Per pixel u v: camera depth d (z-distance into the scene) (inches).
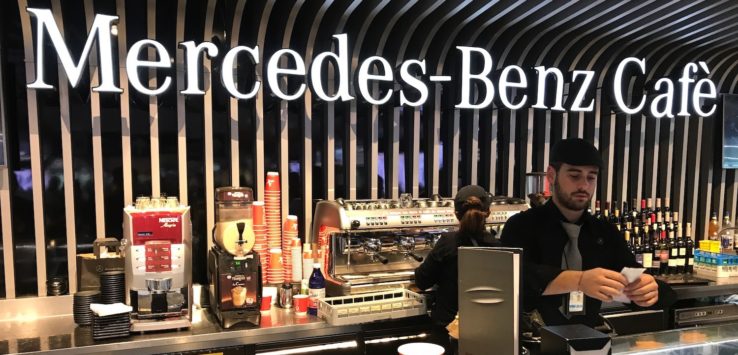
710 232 197.0
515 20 162.4
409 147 170.9
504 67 176.2
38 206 131.3
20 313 128.2
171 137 145.2
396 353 129.0
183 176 144.0
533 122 190.9
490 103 163.8
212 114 148.5
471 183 179.5
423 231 146.5
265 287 137.9
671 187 213.0
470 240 119.7
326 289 139.6
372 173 164.4
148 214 114.6
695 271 177.8
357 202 142.3
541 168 189.9
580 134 192.9
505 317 54.8
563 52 183.8
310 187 157.8
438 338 131.3
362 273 140.8
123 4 136.3
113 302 117.0
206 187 146.9
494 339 56.2
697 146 211.5
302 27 156.3
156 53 140.8
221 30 148.9
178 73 142.7
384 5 147.9
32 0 129.7
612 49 189.8
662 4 157.5
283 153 154.2
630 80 197.0
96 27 124.9
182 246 116.7
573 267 88.7
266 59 155.9
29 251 133.7
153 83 140.2
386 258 142.5
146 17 140.7
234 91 138.4
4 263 129.3
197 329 118.2
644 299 72.7
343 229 132.5
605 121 196.9
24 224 132.9
